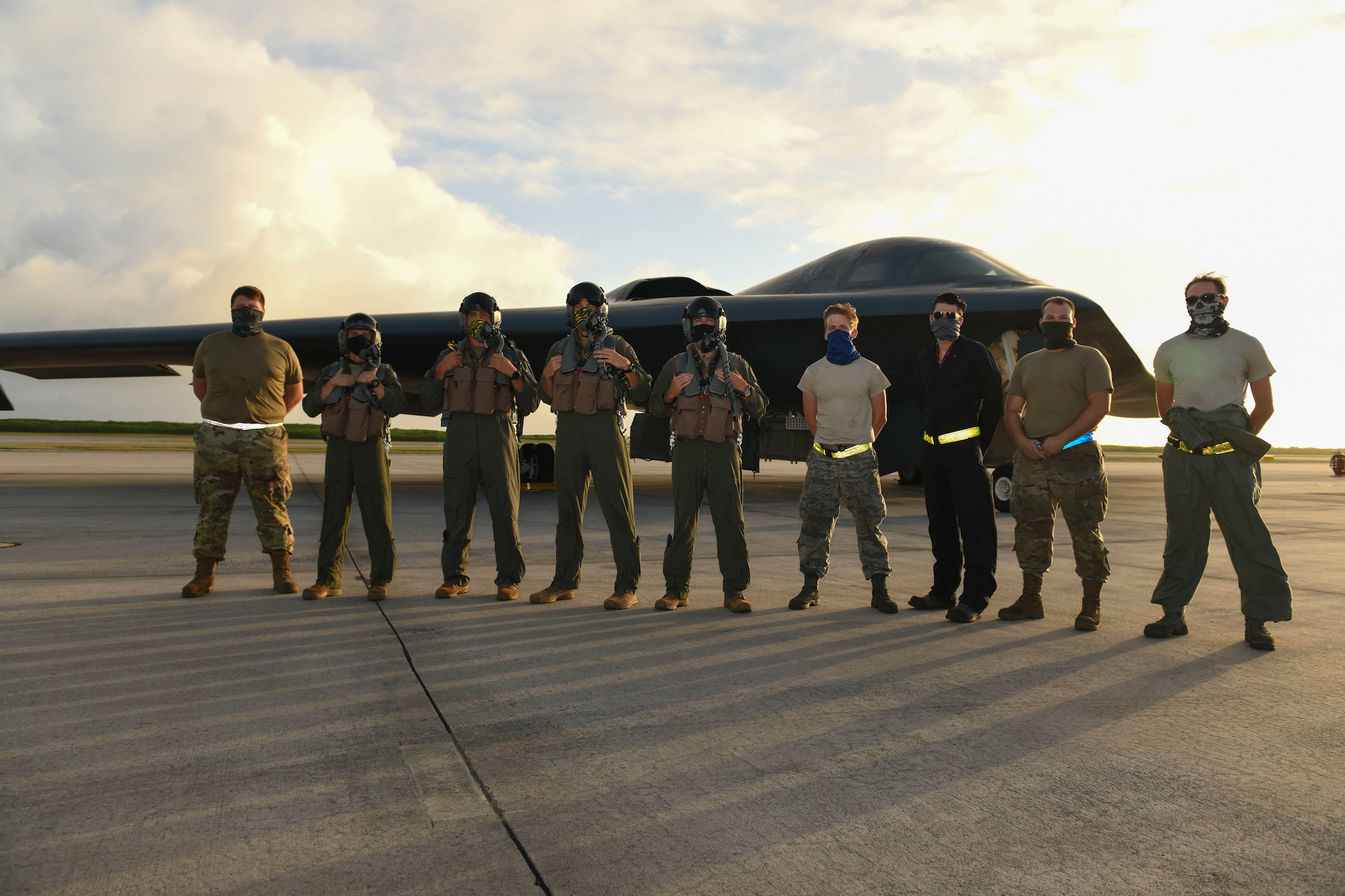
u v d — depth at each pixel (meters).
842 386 5.25
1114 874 2.02
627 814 2.33
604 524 10.11
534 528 9.70
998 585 6.27
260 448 5.54
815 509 5.35
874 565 5.29
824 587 6.20
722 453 5.23
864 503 5.27
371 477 5.42
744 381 5.28
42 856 2.06
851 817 2.32
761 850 2.13
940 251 13.65
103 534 8.62
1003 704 3.36
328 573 5.55
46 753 2.74
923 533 9.81
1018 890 1.94
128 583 5.94
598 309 5.21
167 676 3.62
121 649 4.09
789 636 4.55
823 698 3.42
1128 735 3.00
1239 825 2.29
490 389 5.39
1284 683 3.69
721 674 3.76
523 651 4.14
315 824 2.25
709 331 5.15
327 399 5.35
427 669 3.79
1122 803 2.43
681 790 2.49
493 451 5.48
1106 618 5.13
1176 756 2.80
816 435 5.38
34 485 15.60
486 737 2.93
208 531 5.48
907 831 2.24
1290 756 2.81
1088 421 4.70
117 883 1.94
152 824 2.24
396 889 1.92
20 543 7.89
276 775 2.58
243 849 2.11
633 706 3.29
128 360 17.23
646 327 12.72
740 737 2.96
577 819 2.30
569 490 5.46
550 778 2.58
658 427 16.28
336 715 3.14
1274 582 4.27
